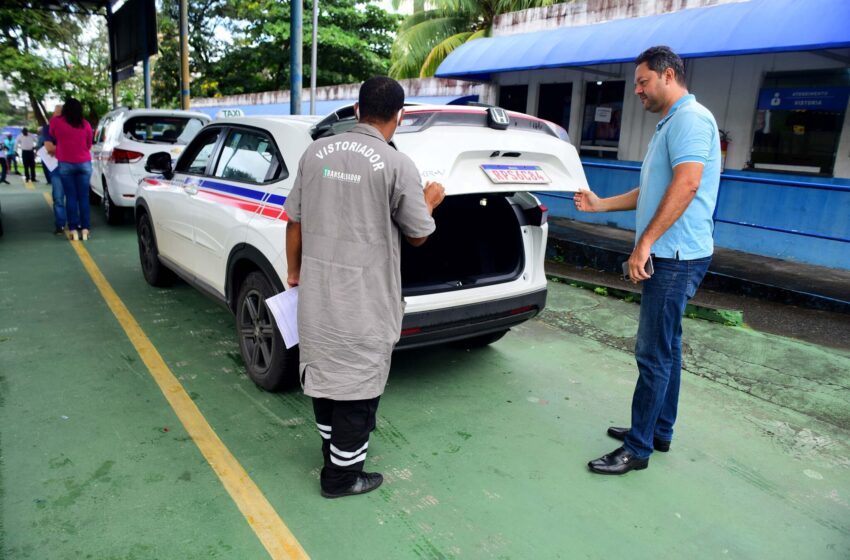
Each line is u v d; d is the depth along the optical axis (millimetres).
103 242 7617
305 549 2289
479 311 3406
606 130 9938
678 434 3293
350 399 2363
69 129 7234
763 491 2793
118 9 14984
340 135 2324
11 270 6113
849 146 7117
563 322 5043
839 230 7211
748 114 8023
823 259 7336
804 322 5023
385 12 28438
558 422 3369
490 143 2902
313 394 2377
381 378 2420
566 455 3037
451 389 3736
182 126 8586
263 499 2572
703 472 2934
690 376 4016
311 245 2318
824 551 2406
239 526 2400
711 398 3715
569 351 4426
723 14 7180
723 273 6297
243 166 3900
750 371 4070
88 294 5379
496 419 3375
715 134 2596
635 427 2889
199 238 4234
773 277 6363
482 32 14695
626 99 9516
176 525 2387
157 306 5090
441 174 2703
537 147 3090
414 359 4195
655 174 2682
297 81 8414
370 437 3129
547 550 2344
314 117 3939
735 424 3406
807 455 3105
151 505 2500
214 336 4434
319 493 2629
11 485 2586
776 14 6582
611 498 2697
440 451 3021
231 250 3709
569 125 10469
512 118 3338
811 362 4191
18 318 4688
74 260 6621
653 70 2613
